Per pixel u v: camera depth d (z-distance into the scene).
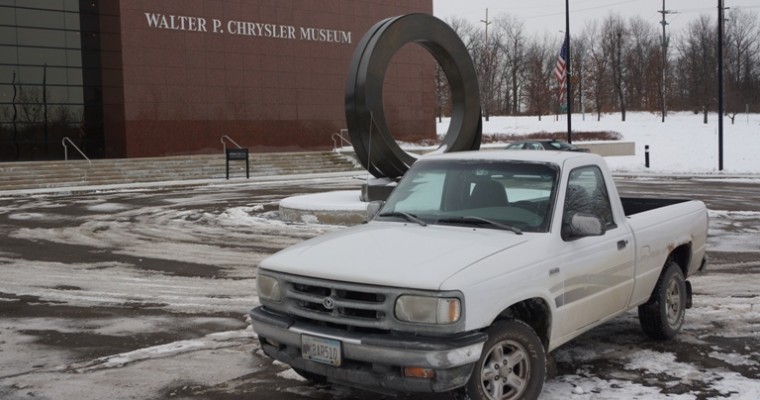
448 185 5.70
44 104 34.62
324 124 42.81
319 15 42.25
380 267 4.42
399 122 46.84
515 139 51.69
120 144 35.84
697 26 85.56
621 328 6.89
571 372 5.60
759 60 83.38
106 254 12.12
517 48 91.50
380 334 4.28
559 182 5.27
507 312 4.89
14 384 5.63
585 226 5.00
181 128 37.03
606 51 80.12
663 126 56.66
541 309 4.91
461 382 4.20
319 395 5.28
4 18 33.59
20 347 6.68
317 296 4.52
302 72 41.66
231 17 38.62
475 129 18.62
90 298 8.77
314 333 4.47
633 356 6.01
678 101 77.12
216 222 16.14
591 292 5.27
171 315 7.86
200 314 7.89
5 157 33.97
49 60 34.62
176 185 27.97
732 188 23.09
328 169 36.53
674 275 6.54
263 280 4.91
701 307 7.74
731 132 50.78
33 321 7.67
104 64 35.53
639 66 78.50
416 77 47.53
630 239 5.77
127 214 18.19
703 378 5.45
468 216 5.36
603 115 72.38
